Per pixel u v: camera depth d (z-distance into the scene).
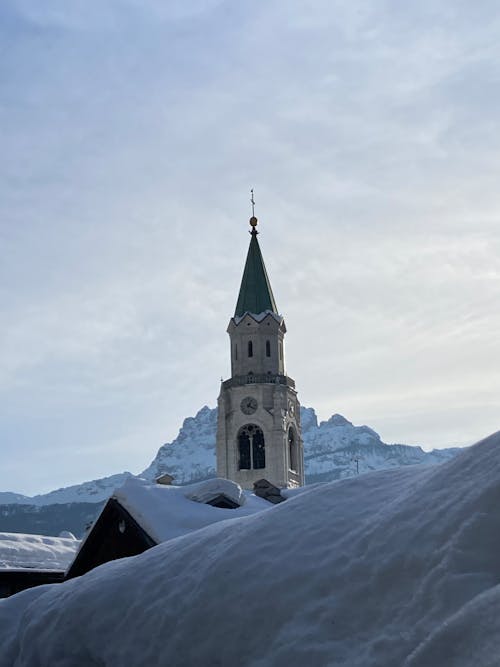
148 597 12.70
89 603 13.27
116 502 34.56
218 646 11.27
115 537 35.12
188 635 11.65
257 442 124.56
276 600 11.13
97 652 12.71
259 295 130.88
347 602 10.49
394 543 10.63
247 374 126.88
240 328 128.50
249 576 11.66
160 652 11.85
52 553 51.47
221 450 125.06
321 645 10.16
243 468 124.31
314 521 12.13
